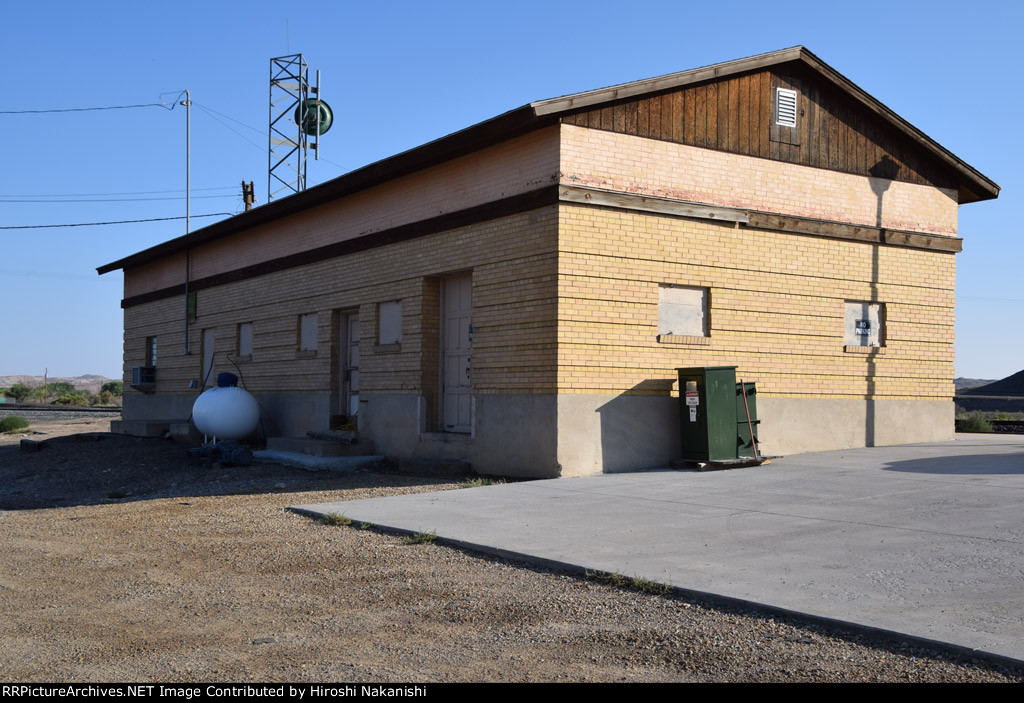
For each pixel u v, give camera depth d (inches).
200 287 968.3
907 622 223.8
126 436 989.8
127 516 459.5
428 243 630.5
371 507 430.0
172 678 206.5
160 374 1059.3
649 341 550.6
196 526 415.8
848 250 636.1
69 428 1397.6
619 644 222.8
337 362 744.3
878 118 649.0
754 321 591.5
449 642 229.3
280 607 268.8
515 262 552.4
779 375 600.4
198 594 287.6
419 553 335.0
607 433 533.0
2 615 268.4
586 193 526.9
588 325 528.4
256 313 860.0
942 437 680.4
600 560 302.8
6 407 2287.2
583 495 444.8
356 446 662.5
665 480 488.7
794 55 604.7
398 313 666.8
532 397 534.6
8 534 416.5
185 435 862.5
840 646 214.7
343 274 727.7
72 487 625.6
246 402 778.2
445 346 635.5
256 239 863.7
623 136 544.4
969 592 249.9
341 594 281.9
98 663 219.6
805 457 578.2
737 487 454.3
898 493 417.7
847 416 629.9
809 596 250.2
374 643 230.2
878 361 647.1
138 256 1077.8
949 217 684.7
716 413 534.6
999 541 309.3
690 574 279.6
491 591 278.2
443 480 548.4
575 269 524.4
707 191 573.6
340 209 734.5
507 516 393.1
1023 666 192.7
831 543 317.4
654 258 553.0
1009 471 480.1
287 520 418.6
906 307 663.1
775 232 603.2
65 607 276.2
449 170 613.0
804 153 617.9
